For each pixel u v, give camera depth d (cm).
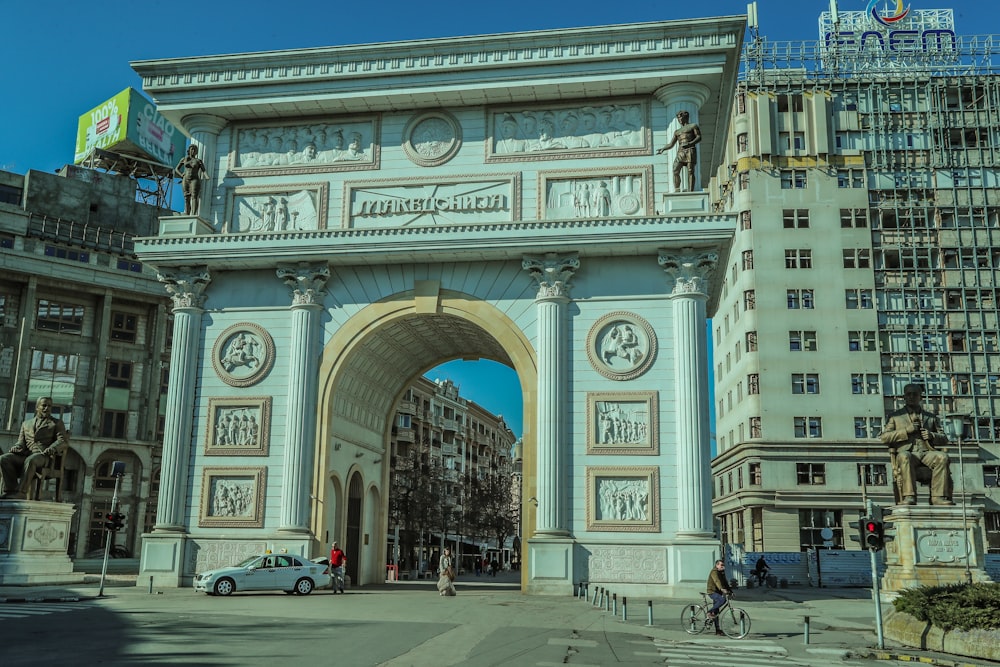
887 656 1977
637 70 3609
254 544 3509
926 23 7856
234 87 3838
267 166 3894
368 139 3869
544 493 3384
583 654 1777
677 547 3269
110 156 8294
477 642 1917
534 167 3728
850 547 6544
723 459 7525
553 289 3541
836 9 7856
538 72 3666
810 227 7156
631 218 3469
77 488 7019
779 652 1962
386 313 3691
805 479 6700
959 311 7019
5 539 3516
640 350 3491
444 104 3819
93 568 6325
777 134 7338
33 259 7088
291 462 3553
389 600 3064
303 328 3666
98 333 7394
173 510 3562
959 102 7412
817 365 6912
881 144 7319
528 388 3538
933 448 3095
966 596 2052
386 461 4625
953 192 7206
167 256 3706
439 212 3731
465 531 11356
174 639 1855
